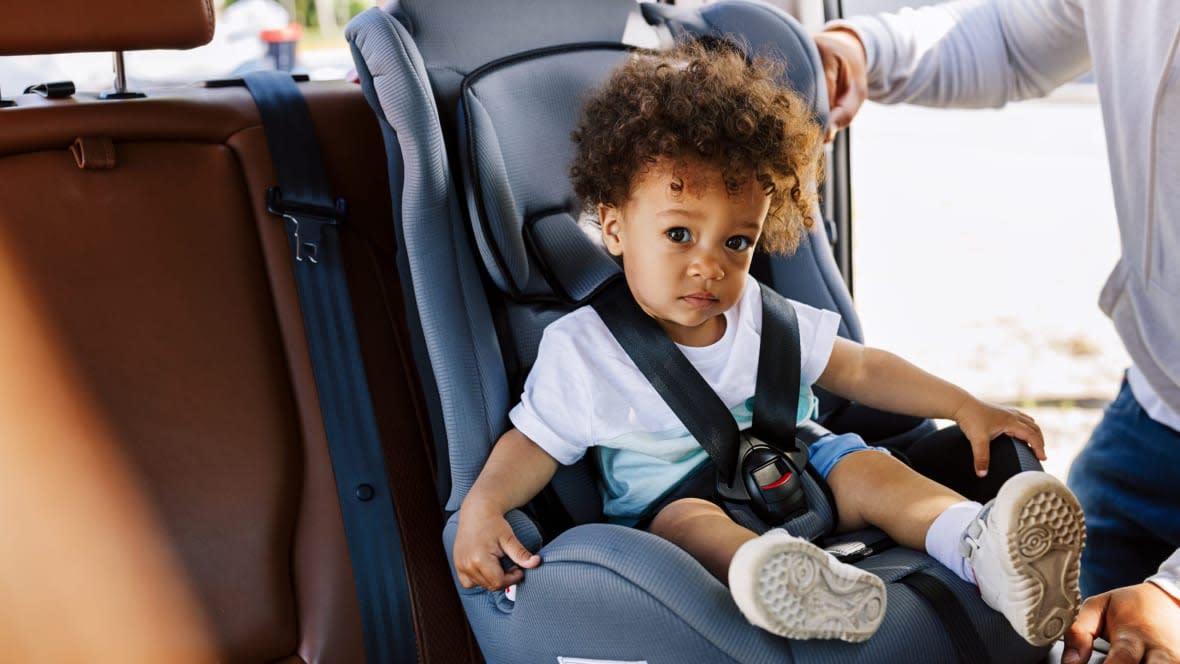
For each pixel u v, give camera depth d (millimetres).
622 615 1052
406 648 1525
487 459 1303
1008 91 1841
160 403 1431
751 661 1012
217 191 1474
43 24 1316
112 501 1399
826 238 1578
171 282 1443
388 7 1390
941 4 1853
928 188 3766
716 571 1145
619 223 1279
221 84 1568
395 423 1547
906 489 1238
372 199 1590
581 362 1290
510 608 1209
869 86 1803
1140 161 1459
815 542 1265
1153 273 1471
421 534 1542
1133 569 1651
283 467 1490
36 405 1365
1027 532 1019
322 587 1498
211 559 1445
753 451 1277
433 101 1279
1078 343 2924
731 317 1349
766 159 1215
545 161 1433
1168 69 1368
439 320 1284
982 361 2826
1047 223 3535
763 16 1569
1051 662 1191
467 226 1366
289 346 1508
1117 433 1636
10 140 1361
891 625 1056
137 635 1403
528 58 1452
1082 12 1678
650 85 1254
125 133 1419
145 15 1351
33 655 1362
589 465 1355
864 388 1403
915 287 3193
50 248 1378
